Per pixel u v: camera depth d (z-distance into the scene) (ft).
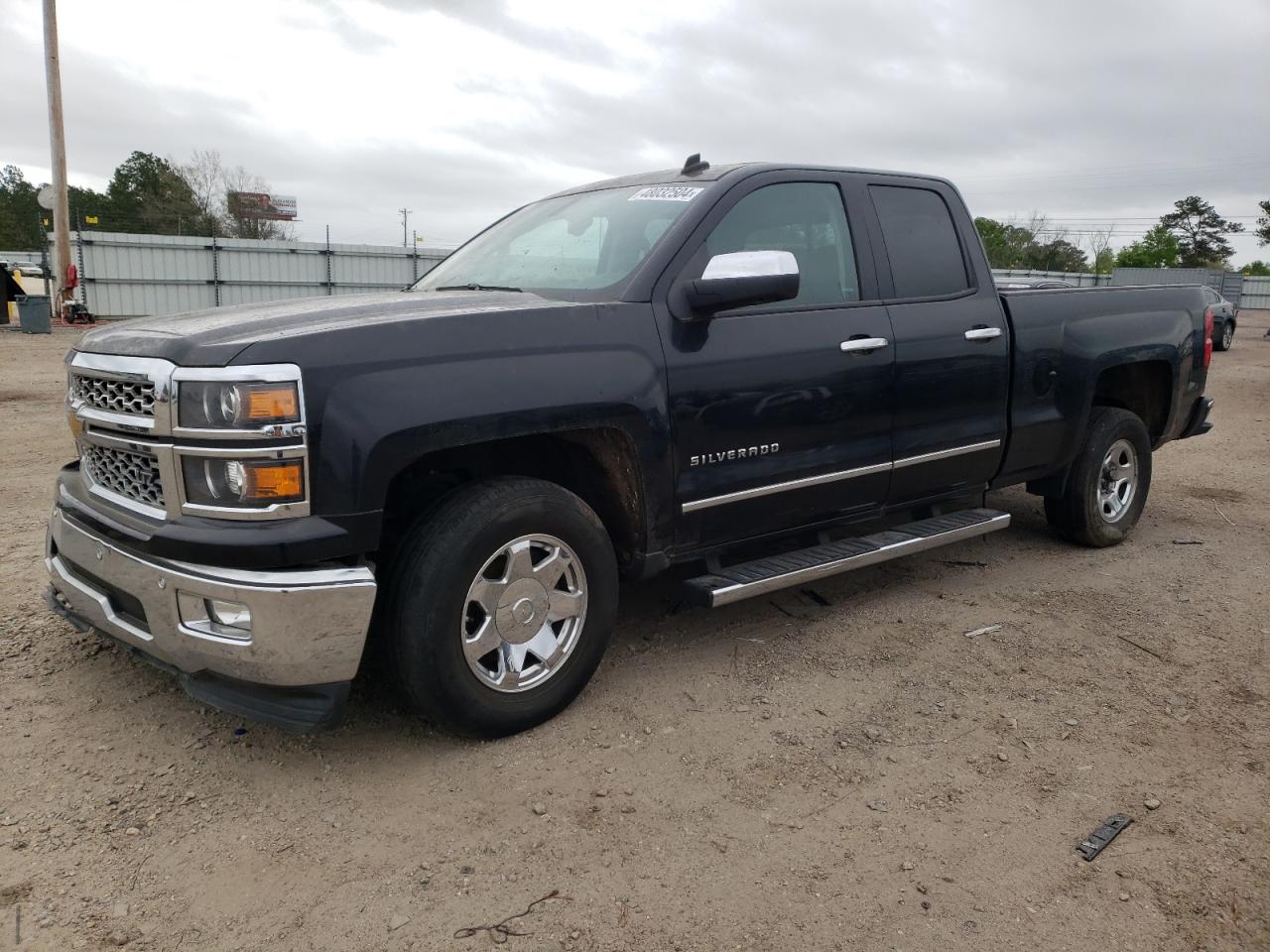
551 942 7.40
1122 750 10.48
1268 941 7.58
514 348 9.89
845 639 13.43
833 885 8.14
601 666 12.39
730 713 11.15
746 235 12.23
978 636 13.62
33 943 7.23
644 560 11.39
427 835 8.71
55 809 8.94
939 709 11.35
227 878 8.07
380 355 9.10
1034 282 20.36
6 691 11.16
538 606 10.36
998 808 9.32
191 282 95.45
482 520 9.68
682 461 11.28
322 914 7.66
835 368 12.62
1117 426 17.28
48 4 75.72
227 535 8.63
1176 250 269.23
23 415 31.17
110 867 8.16
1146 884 8.23
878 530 17.75
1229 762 10.28
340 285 101.55
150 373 8.93
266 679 8.94
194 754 9.98
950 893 8.05
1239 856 8.64
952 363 14.08
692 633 13.55
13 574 14.96
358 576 8.98
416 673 9.55
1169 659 12.93
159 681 11.50
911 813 9.21
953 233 14.84
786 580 12.23
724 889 8.06
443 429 9.27
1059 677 12.30
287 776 9.61
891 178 14.19
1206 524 20.13
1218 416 37.14
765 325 12.02
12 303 81.20
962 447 14.48
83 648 12.35
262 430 8.51
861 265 13.41
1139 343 17.20
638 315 10.94
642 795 9.41
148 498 9.43
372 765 9.87
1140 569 16.81
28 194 295.89
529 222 14.20
